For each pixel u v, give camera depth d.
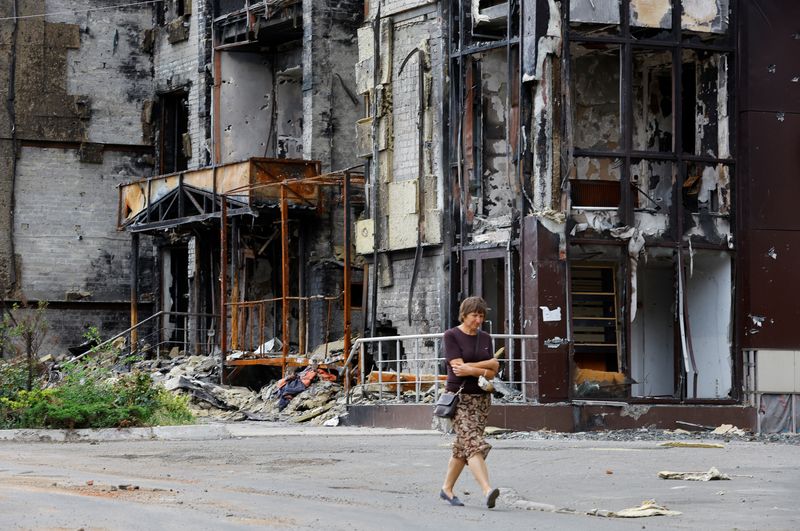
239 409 51.28
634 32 46.19
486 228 49.09
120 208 64.62
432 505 22.95
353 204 58.66
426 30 51.97
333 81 59.19
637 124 49.84
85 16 72.25
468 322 22.58
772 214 47.09
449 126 50.53
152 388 42.22
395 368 53.53
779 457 33.22
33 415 38.44
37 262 71.38
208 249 65.06
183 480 26.72
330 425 45.59
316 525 19.39
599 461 31.73
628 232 45.62
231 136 64.12
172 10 71.25
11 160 71.06
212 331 63.28
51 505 20.91
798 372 46.91
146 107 72.44
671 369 49.91
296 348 60.72
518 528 19.83
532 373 44.53
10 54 71.06
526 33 45.81
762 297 46.81
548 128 45.34
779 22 47.47
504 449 35.31
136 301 63.88
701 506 23.27
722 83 47.44
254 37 62.66
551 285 44.69
